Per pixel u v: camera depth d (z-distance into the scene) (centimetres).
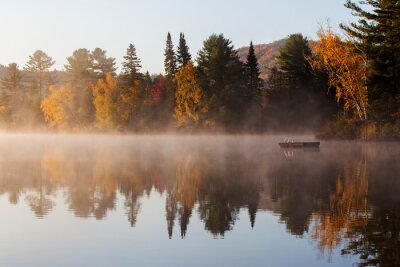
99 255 1156
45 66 13212
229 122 7850
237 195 1914
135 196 1934
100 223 1466
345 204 1684
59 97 9956
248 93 8331
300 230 1345
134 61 9188
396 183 2153
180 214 1580
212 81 8238
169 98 8694
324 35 5256
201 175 2561
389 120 5069
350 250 1155
